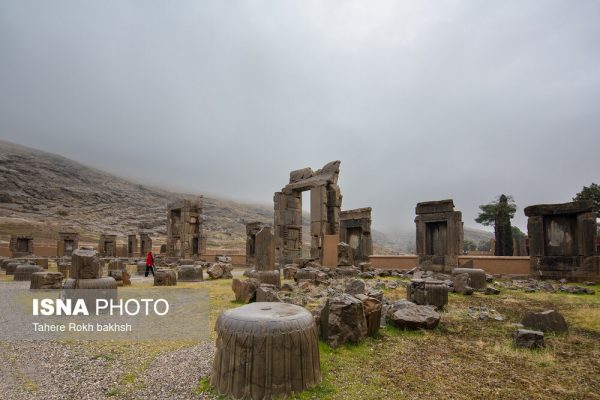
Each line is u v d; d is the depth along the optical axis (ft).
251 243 126.52
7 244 169.27
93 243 229.86
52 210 321.73
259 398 16.76
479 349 25.21
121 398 17.26
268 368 17.07
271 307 20.77
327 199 102.01
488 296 49.49
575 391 18.51
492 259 79.05
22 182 358.23
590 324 32.96
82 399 17.16
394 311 31.99
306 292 49.08
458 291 51.83
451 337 28.27
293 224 111.55
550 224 71.82
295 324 18.11
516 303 43.96
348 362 22.13
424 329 29.96
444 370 21.13
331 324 25.00
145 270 91.61
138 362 22.18
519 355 23.89
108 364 21.85
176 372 20.44
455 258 78.38
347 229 109.60
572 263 67.51
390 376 20.07
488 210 168.96
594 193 138.72
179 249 145.69
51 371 20.71
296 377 17.60
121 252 174.91
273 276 54.80
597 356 23.89
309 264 83.87
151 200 451.53
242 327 17.66
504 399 17.51
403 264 93.71
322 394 17.57
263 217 529.45
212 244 281.13
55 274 53.93
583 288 55.52
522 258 76.59
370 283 59.26
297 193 113.70
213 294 50.34
